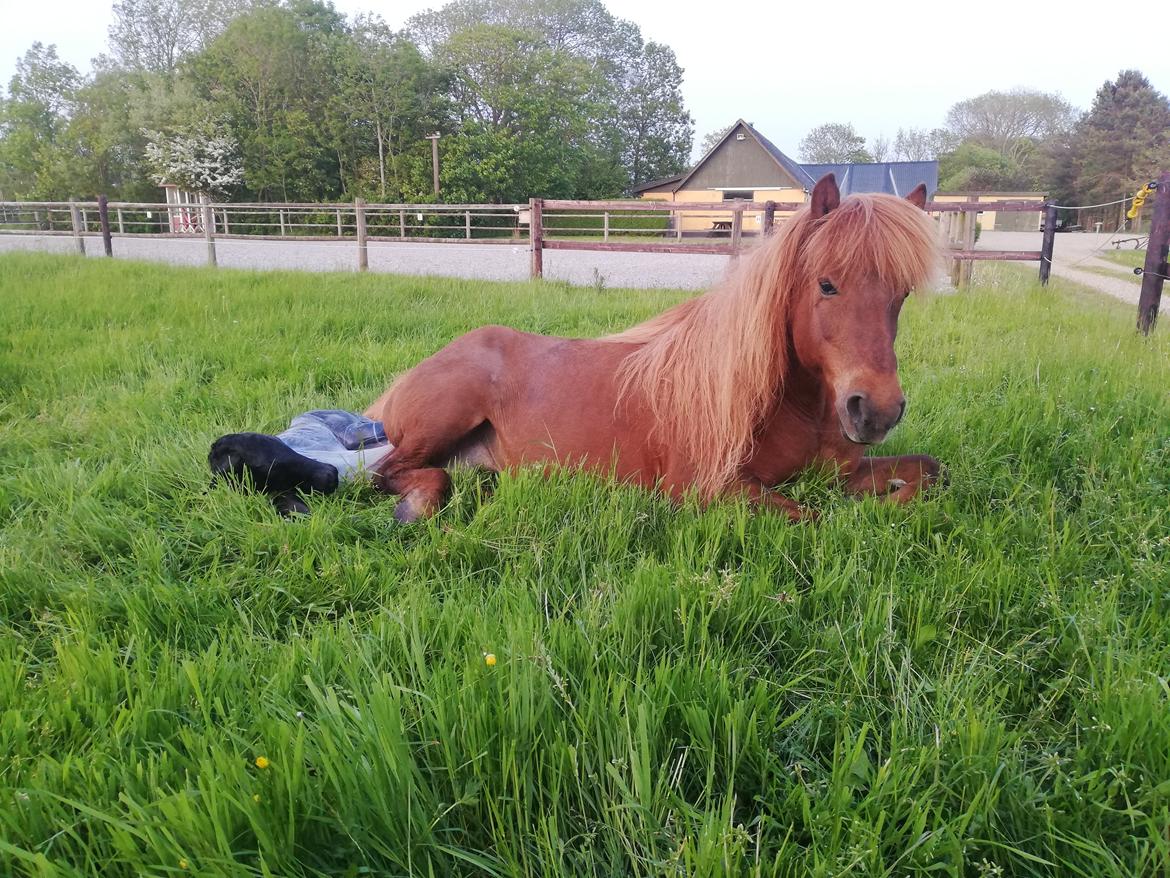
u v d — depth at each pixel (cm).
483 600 237
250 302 792
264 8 4359
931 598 228
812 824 149
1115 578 232
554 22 6047
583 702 175
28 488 335
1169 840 145
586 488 307
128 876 141
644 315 741
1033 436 373
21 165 4884
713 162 4609
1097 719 175
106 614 236
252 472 311
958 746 167
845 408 260
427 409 338
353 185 4344
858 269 259
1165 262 706
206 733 169
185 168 4072
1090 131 6188
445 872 145
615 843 147
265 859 139
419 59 4300
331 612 246
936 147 8656
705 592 221
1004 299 883
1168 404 416
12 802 150
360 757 153
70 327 681
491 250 2077
